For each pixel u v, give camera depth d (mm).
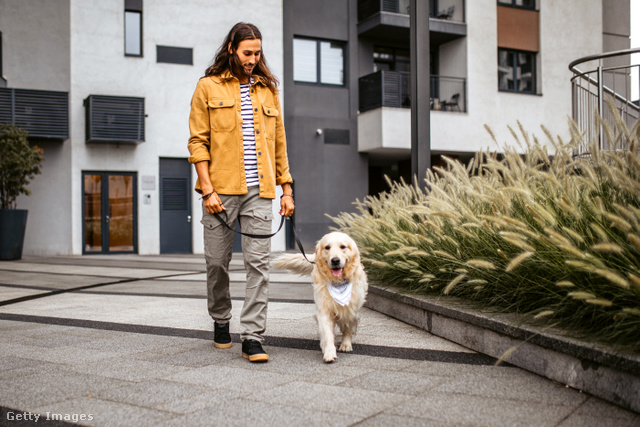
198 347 3799
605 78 18875
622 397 2447
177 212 15781
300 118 16781
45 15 14773
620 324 2576
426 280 4387
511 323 3217
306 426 2301
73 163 14883
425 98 5973
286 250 16516
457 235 4398
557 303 3154
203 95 3576
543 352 2969
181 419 2395
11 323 4742
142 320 4848
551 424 2279
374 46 18062
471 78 16922
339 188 17141
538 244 3361
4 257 12898
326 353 3359
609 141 3188
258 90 3668
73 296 6484
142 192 15414
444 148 16453
